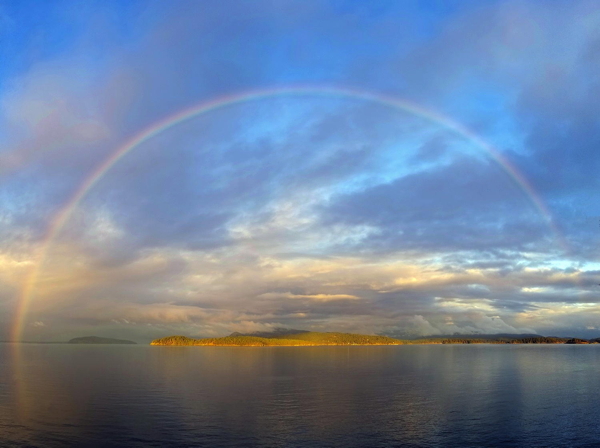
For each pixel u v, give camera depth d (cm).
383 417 9956
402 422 9469
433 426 9150
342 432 8594
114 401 12169
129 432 8550
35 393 13862
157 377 19162
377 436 8338
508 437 8388
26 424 9206
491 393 14150
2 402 12038
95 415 10106
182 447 7606
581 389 15350
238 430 8712
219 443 7844
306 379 18388
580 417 10156
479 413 10519
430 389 15062
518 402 12275
